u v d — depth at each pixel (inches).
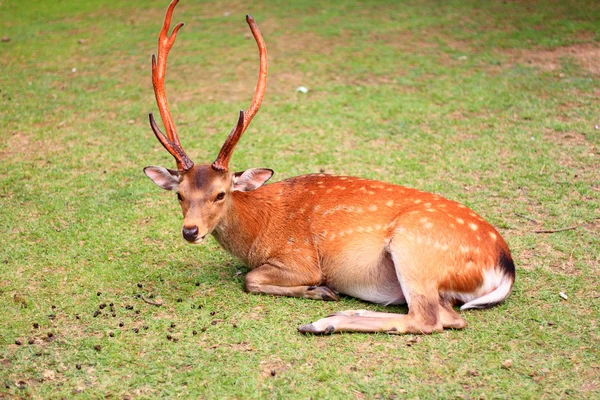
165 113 287.6
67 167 409.1
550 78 522.6
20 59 639.8
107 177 394.6
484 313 256.5
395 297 265.1
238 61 612.1
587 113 455.2
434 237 250.2
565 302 263.6
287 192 286.2
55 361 234.1
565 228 320.8
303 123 465.7
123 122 482.3
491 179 374.0
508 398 210.7
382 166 396.2
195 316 261.0
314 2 813.2
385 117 471.2
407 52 608.7
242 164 402.6
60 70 604.4
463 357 230.2
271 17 758.5
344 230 268.8
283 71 578.9
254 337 245.0
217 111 496.1
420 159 403.9
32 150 435.2
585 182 365.4
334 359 230.8
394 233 255.0
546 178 372.8
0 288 281.1
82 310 266.4
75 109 507.8
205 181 262.8
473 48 605.6
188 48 657.0
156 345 242.4
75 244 320.2
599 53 567.2
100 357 235.9
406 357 230.7
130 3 865.5
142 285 285.6
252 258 283.6
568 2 719.1
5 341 245.9
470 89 510.9
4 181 388.8
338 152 418.0
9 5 869.2
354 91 523.2
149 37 702.5
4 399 216.7
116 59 632.4
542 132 433.1
